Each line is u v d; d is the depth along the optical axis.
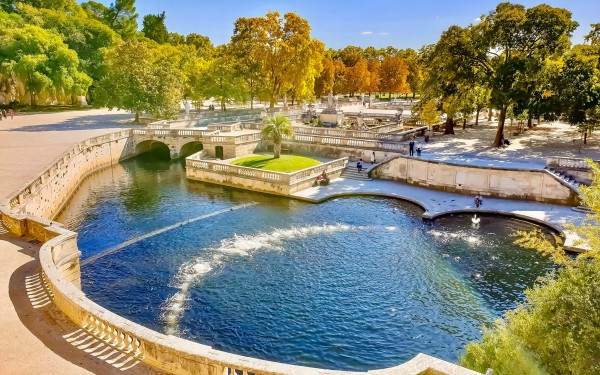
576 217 36.25
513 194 41.69
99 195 46.06
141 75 73.56
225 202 43.12
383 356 20.20
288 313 23.48
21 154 47.22
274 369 11.07
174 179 52.94
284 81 90.94
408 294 25.42
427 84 61.22
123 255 30.73
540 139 59.88
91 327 14.90
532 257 29.94
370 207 41.03
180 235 34.38
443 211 38.47
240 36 89.75
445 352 20.44
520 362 13.70
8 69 80.38
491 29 50.66
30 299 17.22
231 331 21.92
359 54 158.50
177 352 12.23
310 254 30.64
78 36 100.38
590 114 50.78
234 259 29.89
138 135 66.00
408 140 59.88
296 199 43.59
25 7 101.00
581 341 12.75
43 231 23.17
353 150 54.81
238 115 81.81
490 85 52.00
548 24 48.38
